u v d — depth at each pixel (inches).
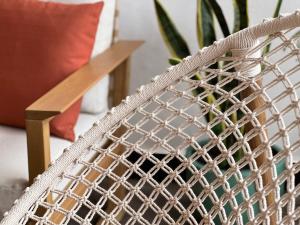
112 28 73.4
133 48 72.2
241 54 28.9
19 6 64.6
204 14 65.3
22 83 62.7
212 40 66.1
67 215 30.9
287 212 28.4
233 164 29.0
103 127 30.8
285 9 76.3
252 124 29.0
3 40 63.4
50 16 63.4
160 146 30.2
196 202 29.9
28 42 62.8
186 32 80.4
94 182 31.0
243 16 62.5
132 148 30.7
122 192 67.1
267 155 28.5
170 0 79.3
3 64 63.2
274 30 28.1
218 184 29.5
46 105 50.1
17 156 55.9
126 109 30.5
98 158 31.1
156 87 30.0
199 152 29.6
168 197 30.4
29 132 49.7
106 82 71.6
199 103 29.7
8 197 52.6
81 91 54.2
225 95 29.2
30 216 30.8
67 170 31.1
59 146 59.2
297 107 27.8
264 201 28.8
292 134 73.3
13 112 63.3
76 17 63.2
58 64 62.1
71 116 61.5
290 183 28.1
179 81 29.8
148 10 80.8
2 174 53.2
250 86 28.8
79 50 63.0
